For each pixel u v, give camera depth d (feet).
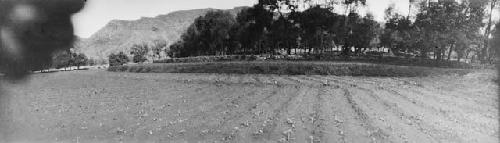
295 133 48.11
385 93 91.66
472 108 68.18
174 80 137.59
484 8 183.11
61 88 111.55
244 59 212.23
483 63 165.78
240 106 73.61
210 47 291.17
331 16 244.42
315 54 222.69
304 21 246.06
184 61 228.84
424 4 211.41
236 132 49.29
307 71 154.71
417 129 50.72
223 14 290.97
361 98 82.58
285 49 293.64
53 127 51.49
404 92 93.45
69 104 79.10
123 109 72.33
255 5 262.26
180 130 51.11
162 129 52.13
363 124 53.62
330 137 45.65
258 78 138.41
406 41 222.89
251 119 58.80
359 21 257.55
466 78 120.57
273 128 51.55
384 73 146.30
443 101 78.07
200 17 293.23
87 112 68.08
